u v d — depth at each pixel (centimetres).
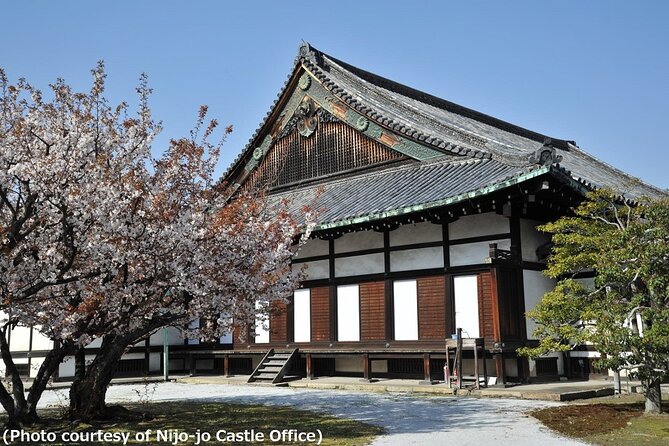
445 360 1909
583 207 1424
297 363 2238
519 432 1070
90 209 997
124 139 1135
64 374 2380
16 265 1009
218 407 1465
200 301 1170
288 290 1367
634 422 1145
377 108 2470
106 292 1079
